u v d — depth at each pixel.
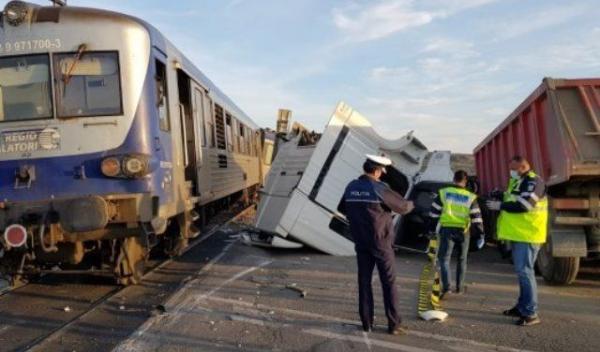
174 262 10.36
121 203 7.44
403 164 12.42
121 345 5.65
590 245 8.33
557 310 7.02
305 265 9.93
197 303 7.21
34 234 7.34
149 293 7.98
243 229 14.77
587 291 8.21
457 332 6.11
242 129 19.17
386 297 6.03
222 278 8.76
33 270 8.17
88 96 7.57
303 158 12.50
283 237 11.27
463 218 7.71
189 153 10.77
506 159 11.42
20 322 6.71
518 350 5.54
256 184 24.22
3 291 8.27
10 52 7.55
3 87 7.55
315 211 11.14
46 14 7.62
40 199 7.38
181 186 9.45
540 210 6.34
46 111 7.49
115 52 7.64
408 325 6.38
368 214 6.02
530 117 9.41
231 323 6.39
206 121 12.24
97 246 8.38
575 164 7.61
